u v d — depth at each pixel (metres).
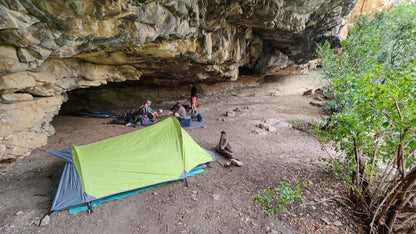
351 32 8.72
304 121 10.38
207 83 17.33
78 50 3.96
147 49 6.12
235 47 9.87
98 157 4.30
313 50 14.95
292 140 7.90
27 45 3.01
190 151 5.30
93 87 11.70
